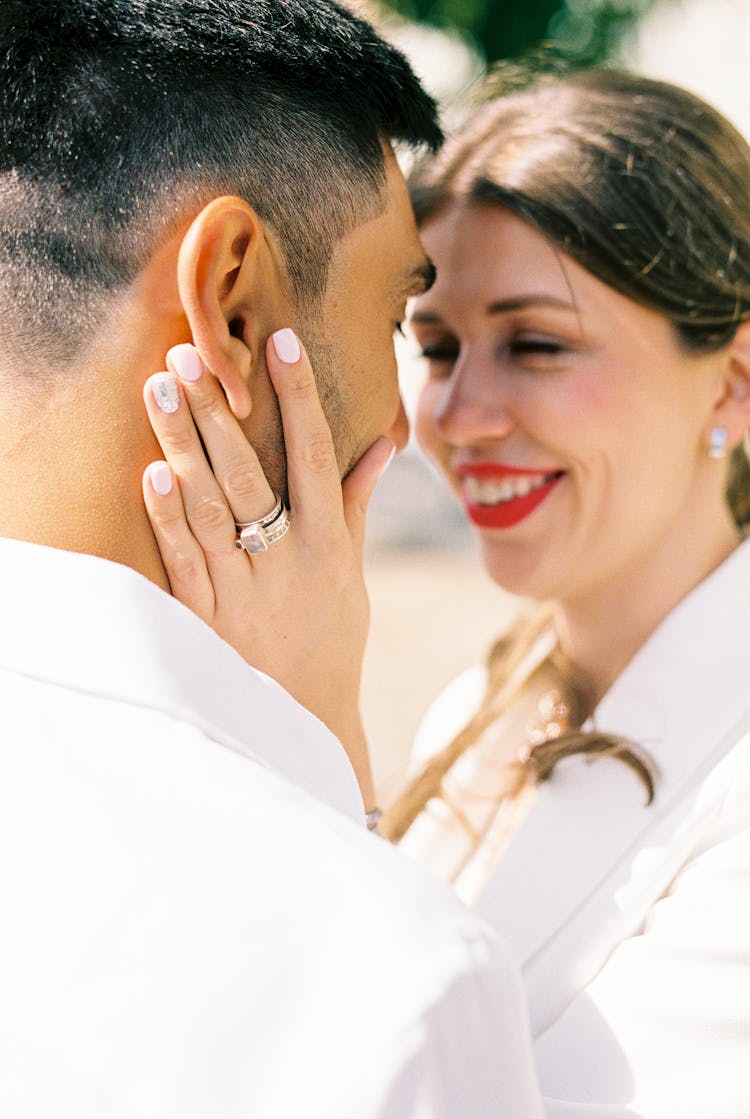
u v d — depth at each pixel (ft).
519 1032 2.35
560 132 4.60
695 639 4.50
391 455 3.67
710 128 4.79
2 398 2.95
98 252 2.92
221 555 3.28
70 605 2.72
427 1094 2.15
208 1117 2.23
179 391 3.01
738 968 3.61
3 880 2.50
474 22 12.41
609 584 5.06
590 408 4.61
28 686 2.69
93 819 2.51
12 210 2.92
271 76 3.15
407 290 3.63
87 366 2.96
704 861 3.99
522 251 4.59
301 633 3.52
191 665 2.75
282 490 3.43
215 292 2.92
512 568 5.03
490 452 4.85
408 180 4.99
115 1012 2.33
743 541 5.22
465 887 5.31
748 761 4.09
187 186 2.97
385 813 6.01
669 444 4.75
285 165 3.14
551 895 4.29
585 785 4.44
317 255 3.26
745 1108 3.41
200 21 3.06
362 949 2.26
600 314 4.56
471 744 5.80
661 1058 3.59
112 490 3.01
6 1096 2.39
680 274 4.54
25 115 2.92
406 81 3.47
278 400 3.30
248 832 2.44
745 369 4.82
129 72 2.97
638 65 13.73
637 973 3.79
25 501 2.95
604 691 5.33
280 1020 2.24
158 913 2.38
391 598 24.95
